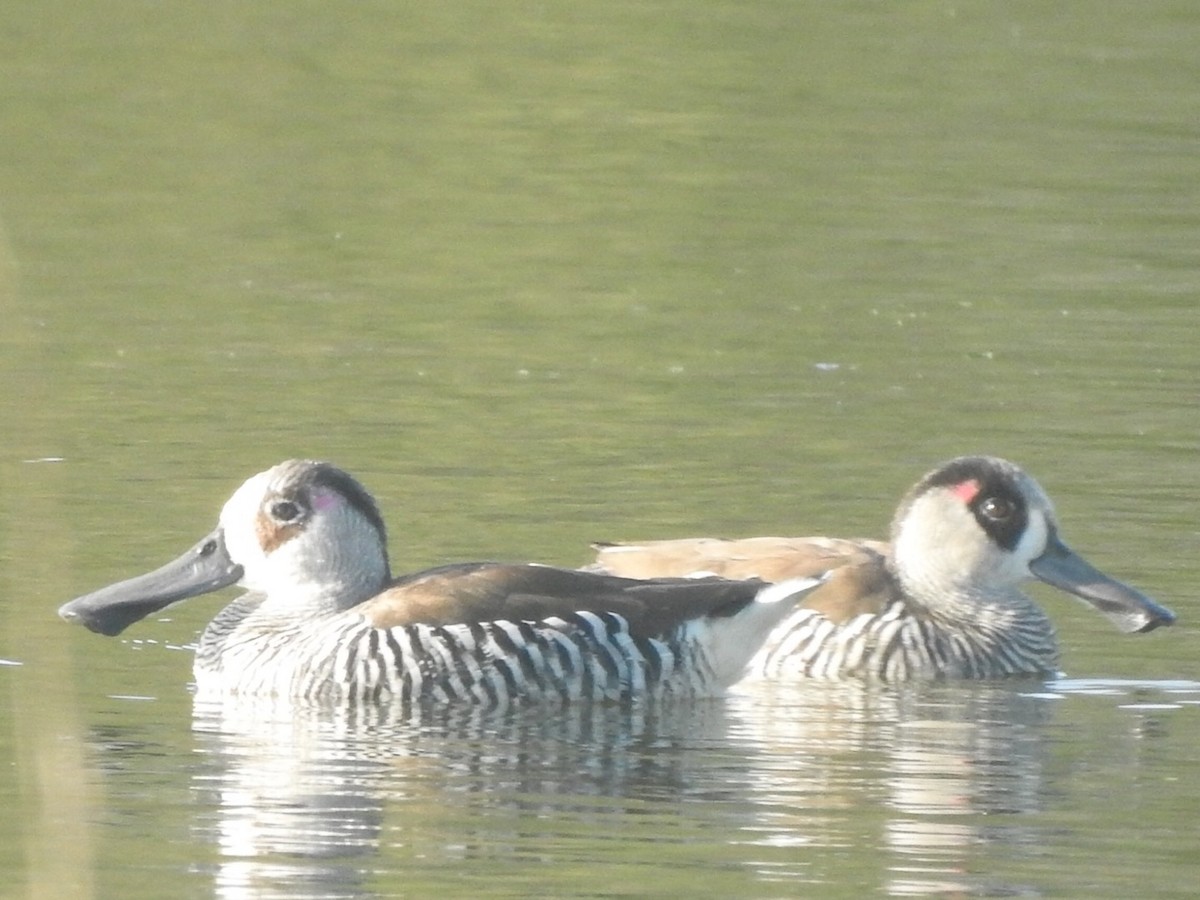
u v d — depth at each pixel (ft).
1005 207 90.74
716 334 75.61
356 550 48.88
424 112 104.83
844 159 97.40
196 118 103.19
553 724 45.73
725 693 49.03
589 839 38.29
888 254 84.94
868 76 108.88
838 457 62.75
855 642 51.24
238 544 49.06
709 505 58.44
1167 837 38.83
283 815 39.37
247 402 67.36
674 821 39.42
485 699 46.93
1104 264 83.51
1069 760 43.47
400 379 70.13
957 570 52.19
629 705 47.47
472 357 72.74
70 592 51.83
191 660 49.90
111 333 74.84
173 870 36.68
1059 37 114.32
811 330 75.97
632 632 47.62
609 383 69.97
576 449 63.31
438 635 46.96
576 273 83.25
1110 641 52.85
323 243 86.94
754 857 37.52
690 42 114.83
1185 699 48.21
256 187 94.07
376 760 42.83
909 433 64.64
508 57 112.88
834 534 56.49
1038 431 64.85
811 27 117.08
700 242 87.04
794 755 43.68
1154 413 66.59
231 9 120.26
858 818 39.68
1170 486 59.98
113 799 40.19
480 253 85.71
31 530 55.77
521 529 56.29
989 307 78.33
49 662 48.44
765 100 105.91
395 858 37.35
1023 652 51.31
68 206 90.68
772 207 91.40
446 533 55.77
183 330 75.41
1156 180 94.12
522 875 36.58
